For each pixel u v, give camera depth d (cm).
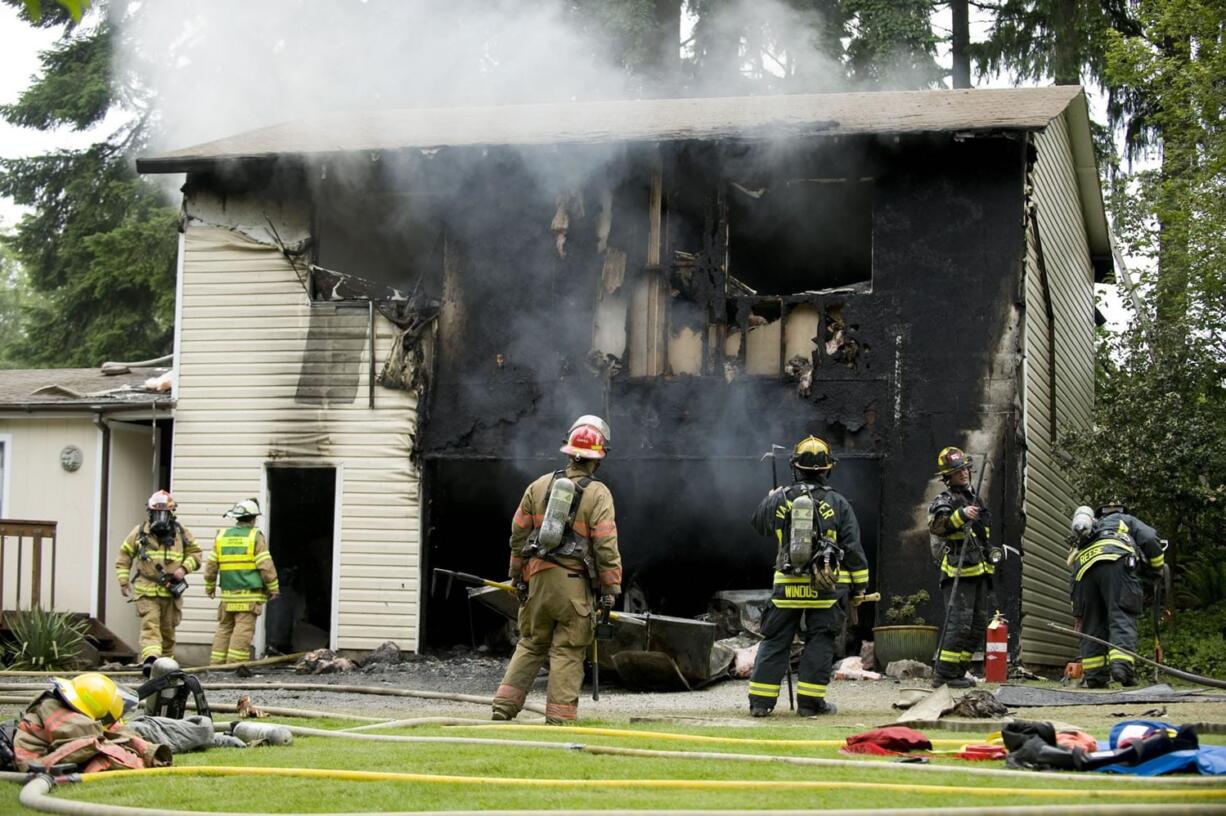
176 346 1792
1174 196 2147
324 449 1728
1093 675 1291
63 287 3391
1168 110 2184
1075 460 1733
